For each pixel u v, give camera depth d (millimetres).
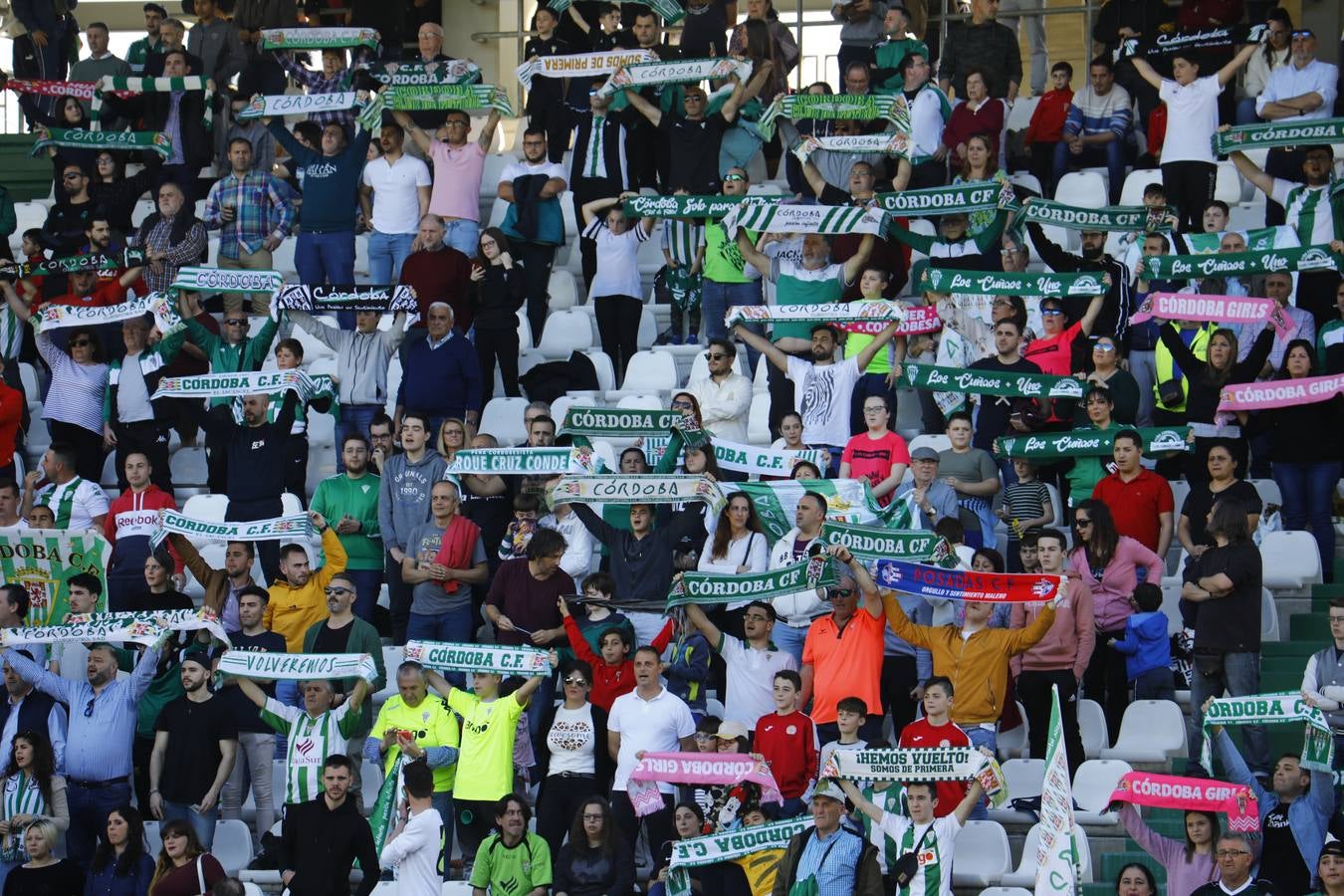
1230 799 42062
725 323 60719
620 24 78188
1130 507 53906
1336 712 46094
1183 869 43156
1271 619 54438
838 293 61844
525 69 71125
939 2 84750
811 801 44156
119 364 63375
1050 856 40750
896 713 50562
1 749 50281
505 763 47969
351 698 48844
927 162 70125
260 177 69812
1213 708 44719
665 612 51000
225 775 49562
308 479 64188
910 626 48875
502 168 79562
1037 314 61688
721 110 68125
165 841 46125
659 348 66938
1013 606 49938
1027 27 84875
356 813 46375
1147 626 50062
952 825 44000
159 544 54250
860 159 67375
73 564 54094
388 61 81438
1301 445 56156
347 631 51031
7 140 86750
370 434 58344
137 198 73562
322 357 68562
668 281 67750
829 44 89500
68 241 71500
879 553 48281
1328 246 58344
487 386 64375
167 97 76250
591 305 70688
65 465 59812
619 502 51000
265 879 48875
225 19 82000
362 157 68750
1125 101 73625
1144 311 57969
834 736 48438
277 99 69125
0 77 84312
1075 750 49250
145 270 67688
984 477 56125
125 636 50375
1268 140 63906
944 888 43344
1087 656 49188
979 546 55219
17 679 50719
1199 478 57875
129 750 50562
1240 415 57281
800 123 69875
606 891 45156
